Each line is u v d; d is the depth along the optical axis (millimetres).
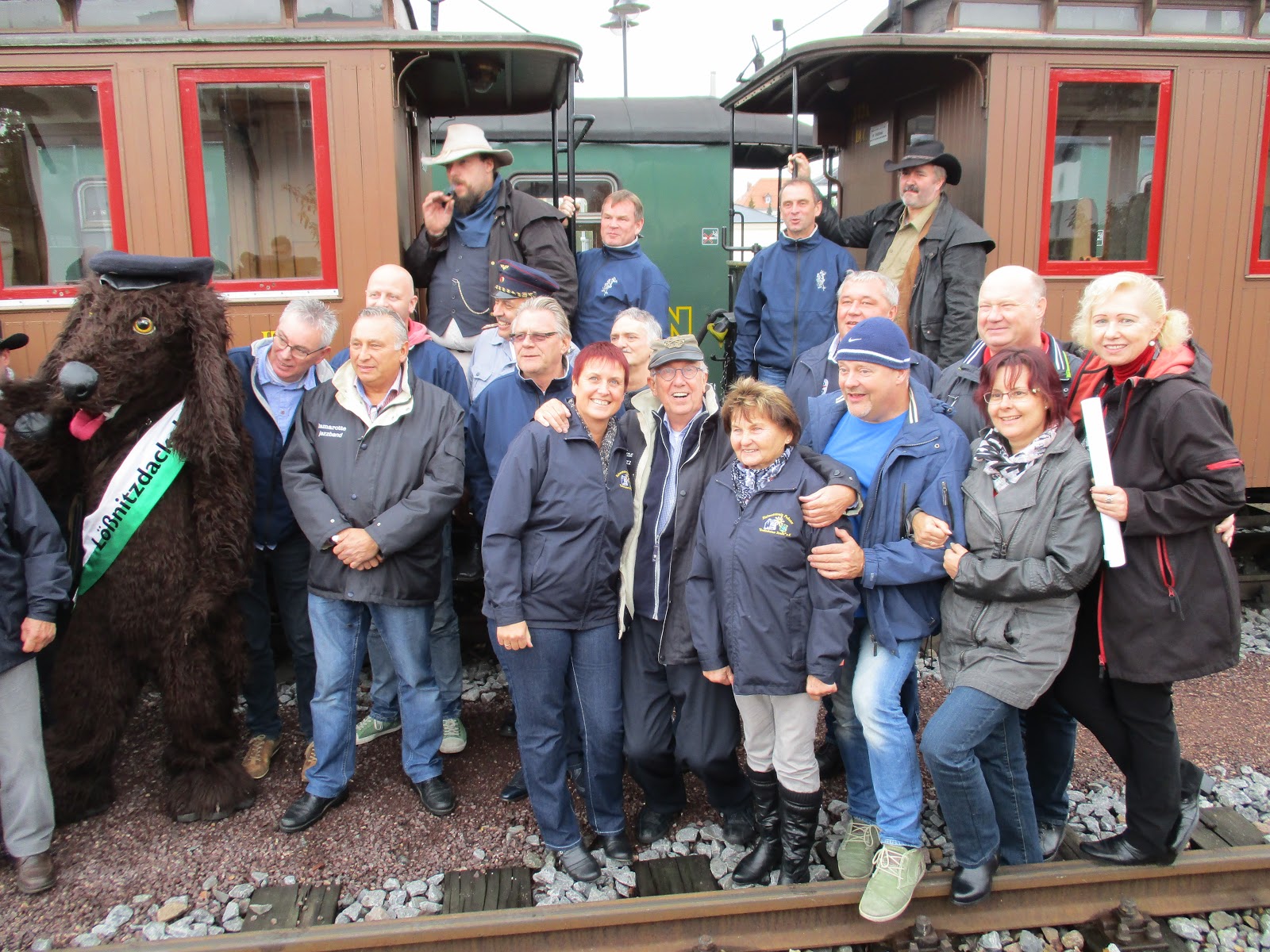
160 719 3924
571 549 2732
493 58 4141
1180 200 4559
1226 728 3766
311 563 3084
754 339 4547
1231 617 2455
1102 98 4438
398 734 3818
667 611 2846
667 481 2887
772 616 2545
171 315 2926
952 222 4059
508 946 2396
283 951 2311
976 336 4008
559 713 2809
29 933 2566
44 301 3861
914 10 5027
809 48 4406
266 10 3941
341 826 3115
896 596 2562
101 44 3721
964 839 2482
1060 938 2535
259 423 3320
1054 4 4527
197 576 3070
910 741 2553
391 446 3037
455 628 3625
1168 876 2604
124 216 3836
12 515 2699
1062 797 2895
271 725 3566
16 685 2691
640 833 3057
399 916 2619
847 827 3066
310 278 3975
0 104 3734
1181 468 2412
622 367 2750
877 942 2486
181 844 2996
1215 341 4688
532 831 3098
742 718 2740
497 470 3334
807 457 2629
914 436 2561
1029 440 2490
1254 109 4547
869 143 5574
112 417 3008
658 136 6871
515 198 4020
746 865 2783
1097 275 4539
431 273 4164
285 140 3887
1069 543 2367
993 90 4340
